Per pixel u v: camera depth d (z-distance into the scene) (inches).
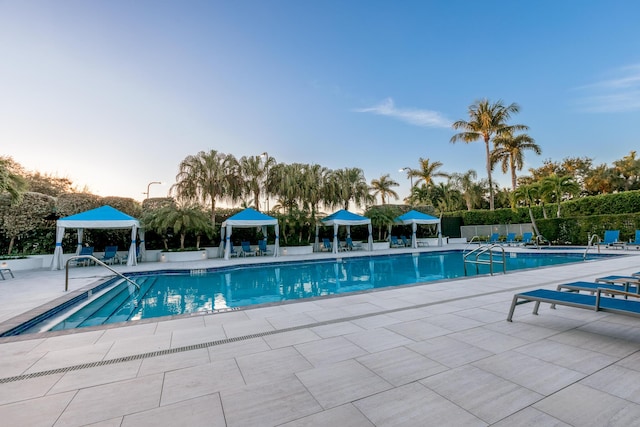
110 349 134.7
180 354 127.6
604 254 502.3
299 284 404.5
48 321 218.1
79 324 234.7
